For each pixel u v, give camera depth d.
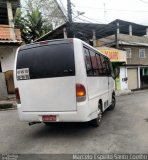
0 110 12.19
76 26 22.39
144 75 27.02
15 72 6.04
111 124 7.25
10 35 16.61
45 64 5.72
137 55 28.94
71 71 5.47
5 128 7.73
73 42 5.60
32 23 23.84
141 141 5.33
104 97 8.04
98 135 6.00
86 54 6.09
